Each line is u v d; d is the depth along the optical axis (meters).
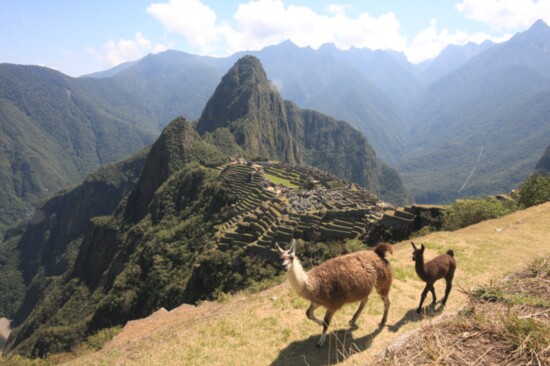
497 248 13.88
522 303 5.73
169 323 13.29
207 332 8.12
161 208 100.50
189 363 6.92
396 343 5.27
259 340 7.45
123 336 13.43
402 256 13.10
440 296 9.25
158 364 7.10
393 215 39.81
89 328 58.62
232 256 47.97
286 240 47.00
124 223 116.56
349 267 6.82
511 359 4.28
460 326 5.18
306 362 6.43
